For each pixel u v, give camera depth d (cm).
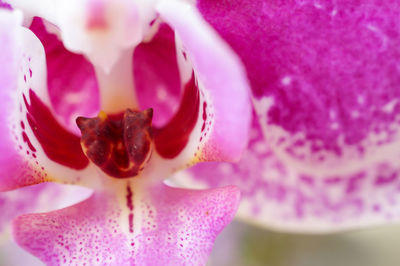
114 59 9
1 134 9
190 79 9
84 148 9
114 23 9
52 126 9
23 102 9
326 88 9
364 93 9
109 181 9
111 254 9
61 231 9
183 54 9
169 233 9
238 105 9
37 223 9
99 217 9
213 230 9
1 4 9
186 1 9
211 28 9
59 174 9
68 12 9
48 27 9
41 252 9
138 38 9
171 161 9
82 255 9
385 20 9
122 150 9
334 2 9
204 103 9
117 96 9
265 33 9
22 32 9
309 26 9
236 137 9
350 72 9
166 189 9
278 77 9
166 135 9
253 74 9
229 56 9
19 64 9
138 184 9
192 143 9
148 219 9
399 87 9
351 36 9
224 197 9
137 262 9
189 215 9
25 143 9
